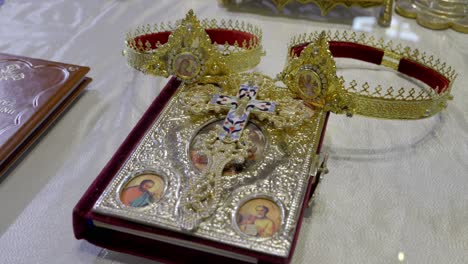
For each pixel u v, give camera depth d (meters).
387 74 0.82
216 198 0.49
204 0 1.04
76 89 0.71
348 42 0.79
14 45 0.86
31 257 0.51
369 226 0.55
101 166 0.62
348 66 0.84
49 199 0.57
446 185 0.61
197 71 0.64
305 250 0.52
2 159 0.57
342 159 0.64
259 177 0.52
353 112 0.61
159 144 0.56
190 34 0.62
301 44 0.72
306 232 0.54
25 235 0.53
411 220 0.56
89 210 0.48
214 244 0.45
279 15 0.98
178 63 0.64
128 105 0.73
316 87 0.60
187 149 0.55
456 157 0.65
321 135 0.58
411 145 0.67
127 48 0.69
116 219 0.47
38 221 0.55
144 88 0.76
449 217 0.56
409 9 0.98
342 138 0.68
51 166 0.62
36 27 0.92
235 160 0.54
